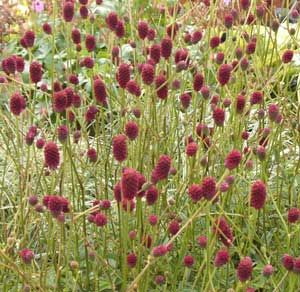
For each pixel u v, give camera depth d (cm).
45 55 535
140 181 232
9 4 623
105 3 563
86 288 279
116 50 333
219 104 317
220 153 303
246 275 213
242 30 347
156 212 274
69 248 256
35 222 288
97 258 262
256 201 219
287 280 271
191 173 266
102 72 468
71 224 249
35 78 280
